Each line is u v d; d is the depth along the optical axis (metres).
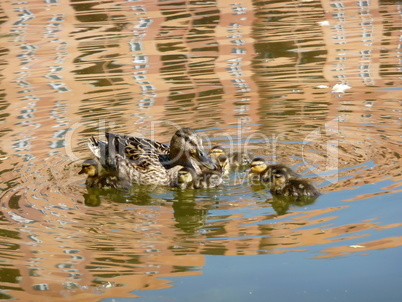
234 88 16.56
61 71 18.48
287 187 11.18
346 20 22.42
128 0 26.62
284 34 21.12
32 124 14.77
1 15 24.80
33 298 8.28
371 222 9.82
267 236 9.68
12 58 19.83
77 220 10.50
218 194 11.72
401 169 11.73
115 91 16.72
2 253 9.33
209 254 9.27
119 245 9.56
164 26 22.66
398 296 8.11
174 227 10.20
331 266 8.80
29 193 11.59
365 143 13.14
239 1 25.84
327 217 10.13
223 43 20.50
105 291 8.41
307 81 16.81
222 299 8.21
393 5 24.03
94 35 21.88
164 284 8.57
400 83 16.31
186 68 18.30
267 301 8.10
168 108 15.45
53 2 26.44
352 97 15.66
